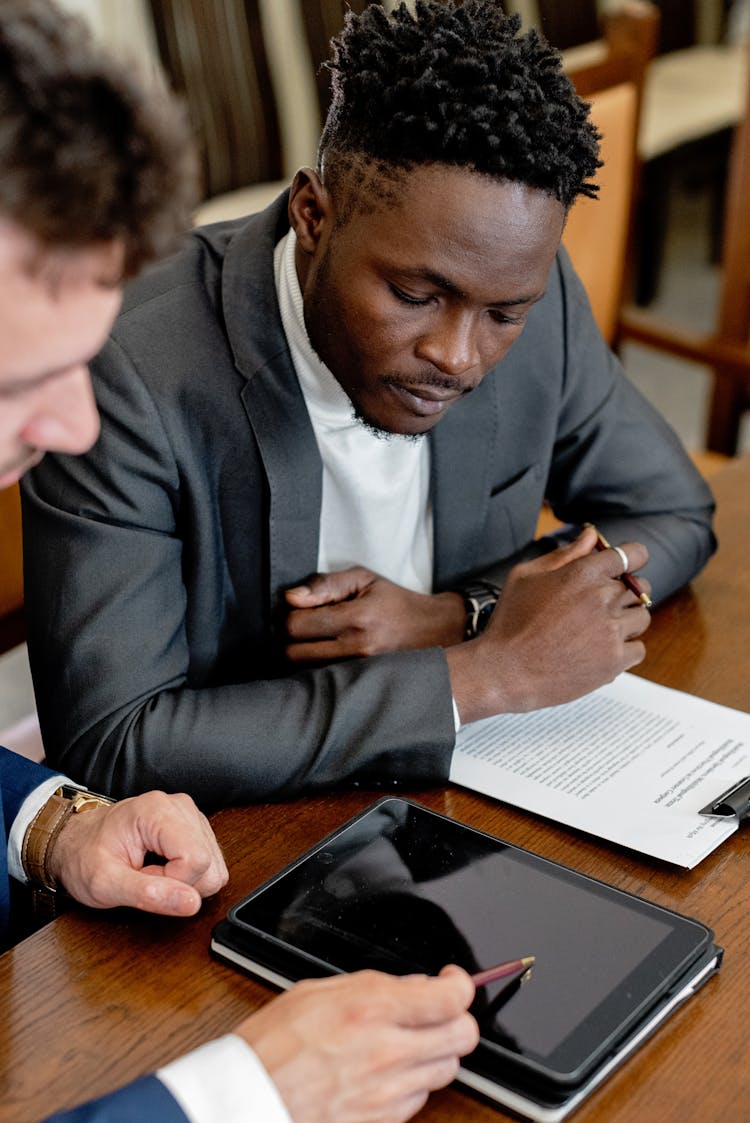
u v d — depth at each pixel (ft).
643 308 14.56
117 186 1.93
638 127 7.02
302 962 2.76
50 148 1.85
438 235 3.20
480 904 2.92
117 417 3.76
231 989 2.80
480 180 3.16
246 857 3.28
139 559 3.78
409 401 3.54
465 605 4.28
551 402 4.67
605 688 4.02
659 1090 2.55
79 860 3.13
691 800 3.45
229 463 3.96
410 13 3.36
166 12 10.35
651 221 13.99
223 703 3.68
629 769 3.60
